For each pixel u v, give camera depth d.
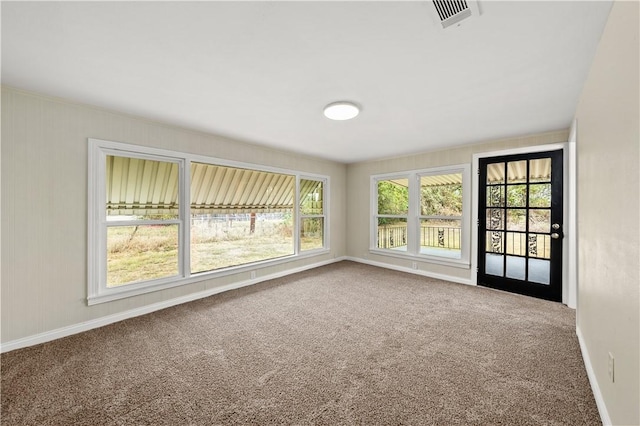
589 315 1.83
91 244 2.54
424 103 2.43
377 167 5.14
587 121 1.88
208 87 2.13
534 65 1.79
